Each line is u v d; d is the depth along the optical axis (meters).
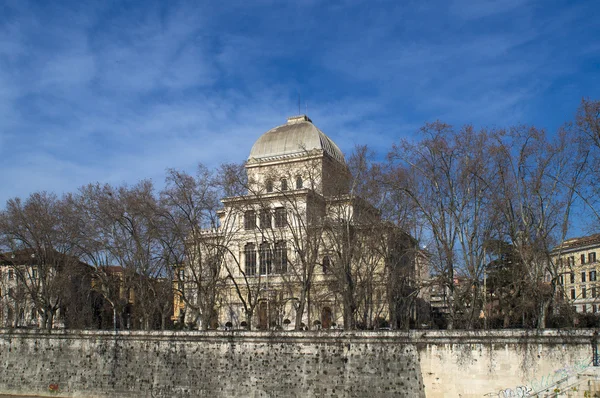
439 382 47.81
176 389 57.41
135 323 75.19
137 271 70.19
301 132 95.31
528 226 53.47
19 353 65.88
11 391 64.94
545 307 52.62
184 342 58.22
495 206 55.66
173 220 65.69
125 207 70.19
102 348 61.91
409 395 48.56
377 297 64.06
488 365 46.38
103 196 71.69
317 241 63.31
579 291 84.31
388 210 61.06
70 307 75.31
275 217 72.00
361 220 61.34
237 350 55.72
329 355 52.06
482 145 56.50
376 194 60.94
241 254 84.31
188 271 74.75
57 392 62.69
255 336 55.19
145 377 59.09
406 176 59.84
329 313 78.75
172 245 68.12
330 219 62.16
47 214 73.44
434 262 57.22
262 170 92.12
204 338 57.34
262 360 54.47
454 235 56.28
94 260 71.38
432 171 57.91
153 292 68.31
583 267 83.12
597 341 43.00
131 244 69.94
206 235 73.12
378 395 49.59
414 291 58.00
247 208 69.62
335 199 63.06
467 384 46.84
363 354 50.84
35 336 65.50
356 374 50.72
